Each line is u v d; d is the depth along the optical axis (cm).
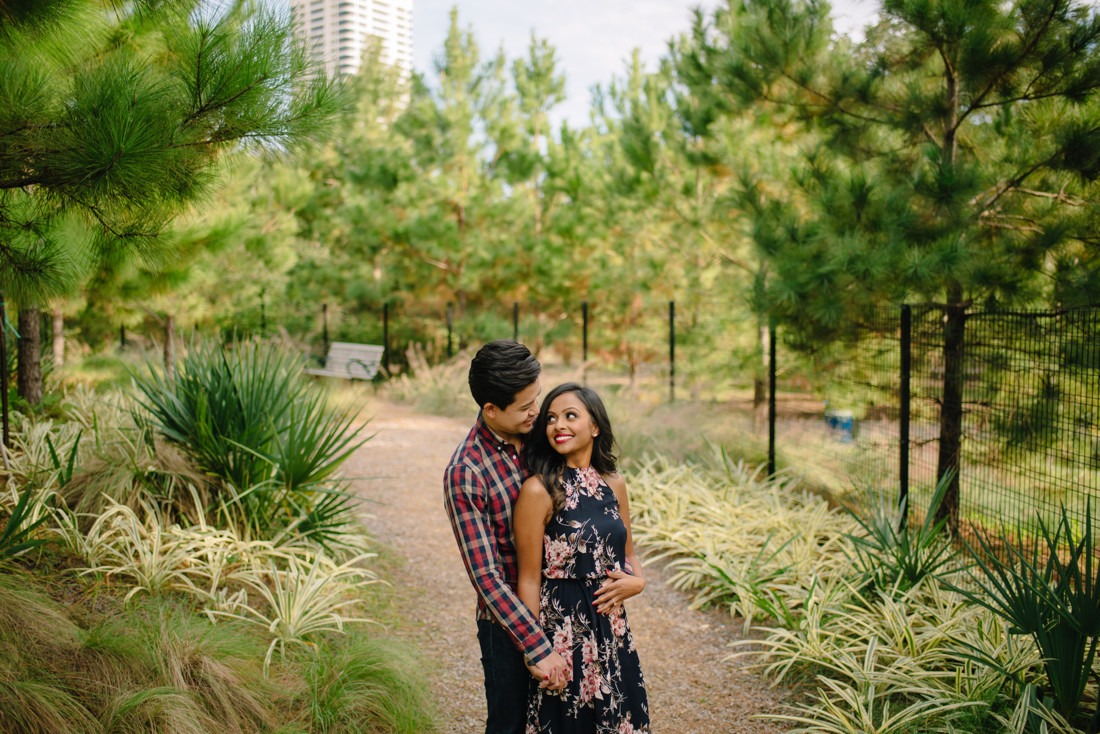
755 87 603
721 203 674
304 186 1176
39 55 306
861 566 448
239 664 309
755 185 627
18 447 511
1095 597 283
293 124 306
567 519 218
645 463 690
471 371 214
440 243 1346
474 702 343
